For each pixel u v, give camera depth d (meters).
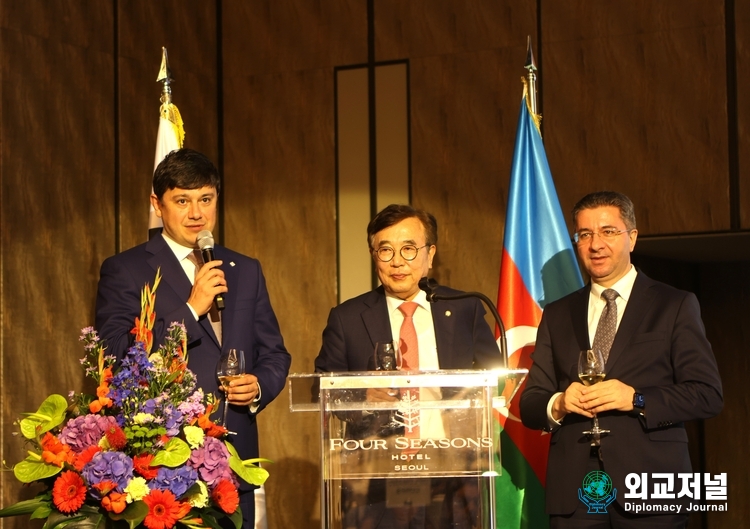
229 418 2.84
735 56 5.18
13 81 4.98
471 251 5.61
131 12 5.68
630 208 3.06
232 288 3.03
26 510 2.21
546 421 2.92
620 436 2.82
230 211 6.08
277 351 3.08
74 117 5.29
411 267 3.14
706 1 5.25
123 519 2.14
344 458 2.24
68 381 5.08
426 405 2.25
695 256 6.06
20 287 4.92
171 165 2.95
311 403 2.31
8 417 4.80
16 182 4.95
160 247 3.03
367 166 5.85
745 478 6.25
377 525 2.22
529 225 3.93
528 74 4.11
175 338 2.44
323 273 5.88
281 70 6.05
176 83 5.91
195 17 6.09
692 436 6.37
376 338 3.16
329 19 5.99
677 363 2.85
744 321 6.30
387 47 5.87
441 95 5.74
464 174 5.66
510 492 3.62
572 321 3.08
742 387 6.29
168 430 2.24
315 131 5.96
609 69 5.43
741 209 5.12
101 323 2.90
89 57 5.41
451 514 2.23
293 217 5.96
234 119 6.13
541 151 4.01
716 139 5.20
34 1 5.13
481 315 3.23
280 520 5.80
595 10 5.48
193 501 2.25
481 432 2.25
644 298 2.98
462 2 5.74
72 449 2.23
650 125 5.33
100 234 5.36
